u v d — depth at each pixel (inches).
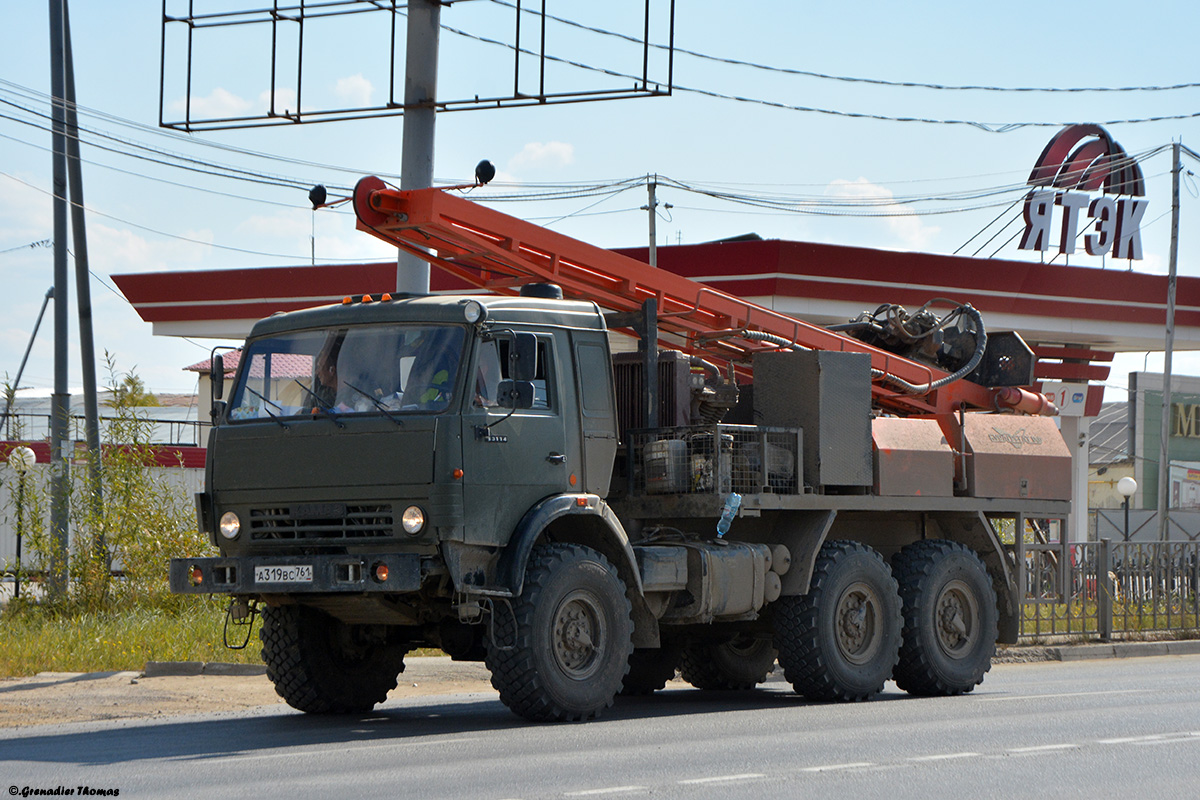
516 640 614.9
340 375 636.7
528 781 445.4
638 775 458.0
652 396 759.1
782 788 430.9
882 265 1806.1
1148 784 442.3
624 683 851.4
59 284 1238.3
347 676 706.2
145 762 504.1
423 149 962.7
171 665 871.7
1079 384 2122.3
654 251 1820.9
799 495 758.5
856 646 773.3
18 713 708.0
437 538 603.8
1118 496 3324.3
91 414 1236.5
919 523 869.8
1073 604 1181.1
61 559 1186.0
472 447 611.5
